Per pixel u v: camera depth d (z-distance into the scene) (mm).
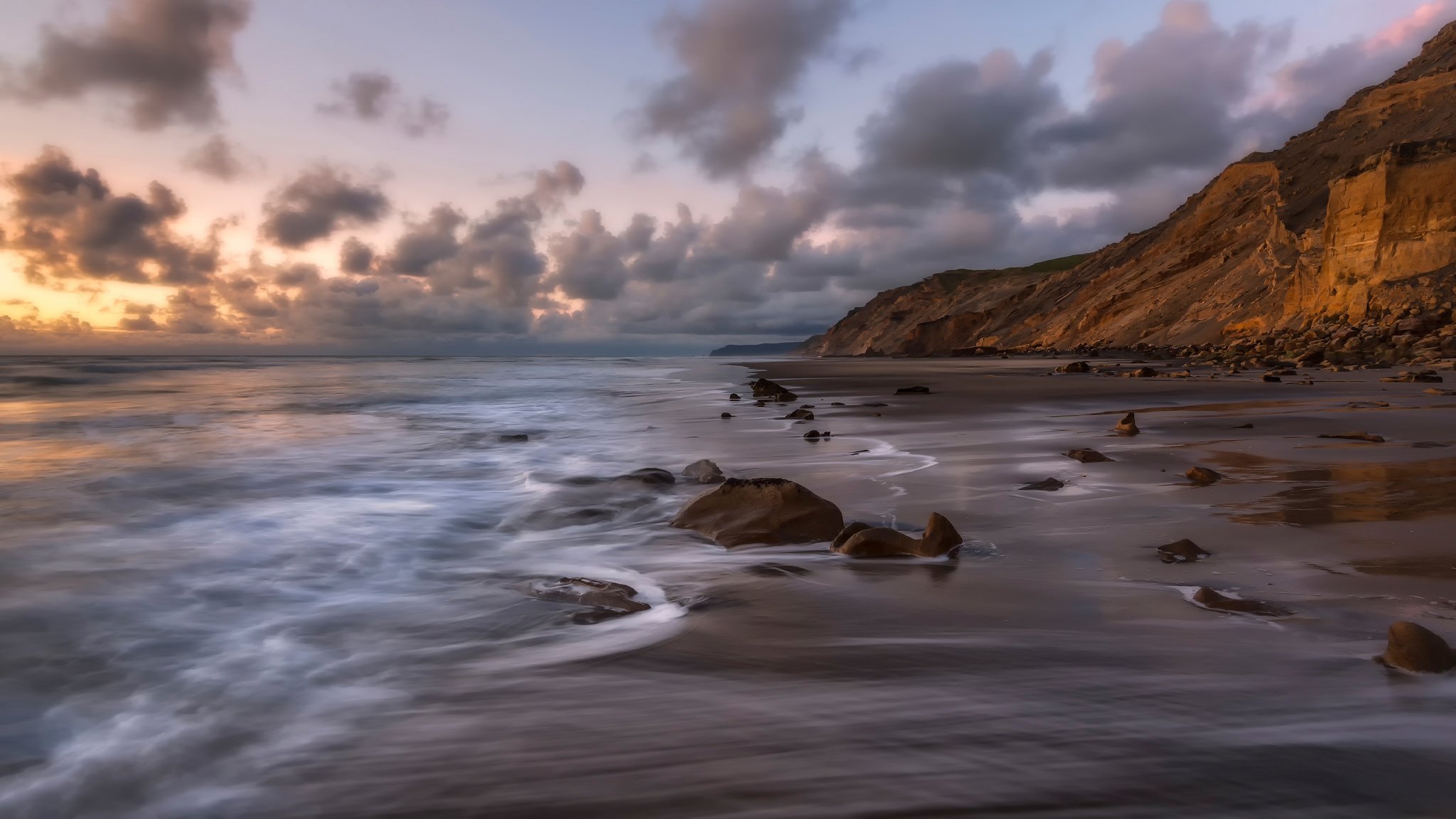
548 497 6895
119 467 9031
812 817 1837
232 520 6176
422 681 2943
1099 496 5930
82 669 3156
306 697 2848
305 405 19312
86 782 2301
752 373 38938
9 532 5730
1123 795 1887
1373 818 1758
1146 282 63125
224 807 2141
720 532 5262
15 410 17812
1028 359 53000
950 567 4270
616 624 3547
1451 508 4934
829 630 3289
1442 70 51656
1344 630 3029
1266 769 1990
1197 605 3422
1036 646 2992
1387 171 33125
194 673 3098
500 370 46750
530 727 2463
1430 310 28906
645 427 13250
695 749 2227
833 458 8719
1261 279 46219
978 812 1833
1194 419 11047
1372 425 9500
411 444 11312
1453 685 2480
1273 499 5457
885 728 2303
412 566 4785
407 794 2111
